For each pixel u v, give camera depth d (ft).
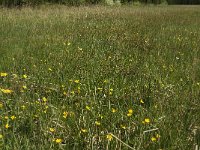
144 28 39.83
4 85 16.48
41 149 11.03
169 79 19.40
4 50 24.76
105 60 22.47
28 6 58.29
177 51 27.09
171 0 240.73
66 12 50.75
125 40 30.25
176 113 14.08
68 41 28.60
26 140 11.29
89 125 12.70
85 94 15.84
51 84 17.15
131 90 16.89
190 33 37.96
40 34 32.96
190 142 12.16
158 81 18.44
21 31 33.76
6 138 11.61
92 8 58.39
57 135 12.10
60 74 19.01
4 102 13.82
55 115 13.32
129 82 18.42
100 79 18.51
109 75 19.40
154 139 11.57
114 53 24.93
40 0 65.82
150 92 16.53
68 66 20.53
